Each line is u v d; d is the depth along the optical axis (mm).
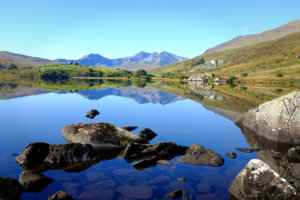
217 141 18031
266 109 20562
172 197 9195
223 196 9539
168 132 20391
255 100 45750
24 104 35281
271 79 158250
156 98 48750
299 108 18203
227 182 10828
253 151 15781
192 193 9664
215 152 15383
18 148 15219
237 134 20203
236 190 9820
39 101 39062
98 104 37094
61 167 12180
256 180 9734
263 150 16094
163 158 14000
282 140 17938
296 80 141500
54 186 9984
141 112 30219
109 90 70812
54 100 40875
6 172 11328
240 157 14492
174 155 14633
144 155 14227
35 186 9766
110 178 10922
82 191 9570
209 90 77625
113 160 13445
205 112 31172
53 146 13539
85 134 16969
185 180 10891
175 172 11812
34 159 12742
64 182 10398
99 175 11250
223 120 26016
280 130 18281
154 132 19922
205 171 12023
